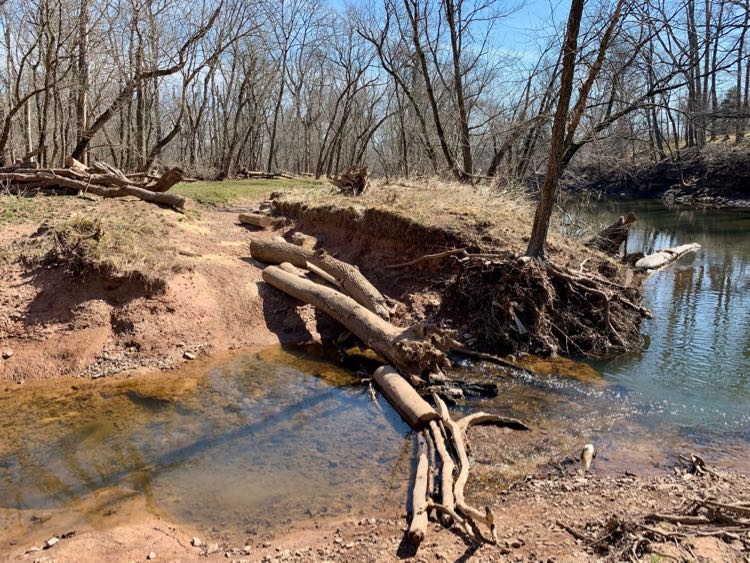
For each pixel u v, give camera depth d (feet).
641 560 10.65
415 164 87.81
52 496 15.49
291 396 22.49
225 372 25.05
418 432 18.94
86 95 63.41
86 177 42.88
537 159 56.08
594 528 12.68
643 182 109.60
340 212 39.96
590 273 30.81
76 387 23.34
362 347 28.09
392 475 16.47
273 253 35.37
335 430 19.47
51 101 81.10
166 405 21.63
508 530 13.08
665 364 25.45
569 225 44.19
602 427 19.36
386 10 63.98
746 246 60.08
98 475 16.58
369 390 22.93
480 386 22.52
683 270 47.80
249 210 49.39
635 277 37.40
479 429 19.20
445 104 76.02
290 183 71.46
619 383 23.32
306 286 30.45
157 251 31.35
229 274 33.04
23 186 42.50
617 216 80.07
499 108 61.00
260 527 14.05
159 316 27.89
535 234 29.14
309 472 16.71
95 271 28.09
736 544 11.24
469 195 41.32
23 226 32.09
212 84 123.03
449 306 30.04
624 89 37.19
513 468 16.63
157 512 14.73
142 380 24.06
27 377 24.09
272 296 32.09
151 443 18.56
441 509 13.82
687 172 103.19
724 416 20.07
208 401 22.00
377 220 36.88
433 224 34.09
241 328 29.45
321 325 30.25
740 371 24.39
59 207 36.42
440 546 12.60
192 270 31.53
